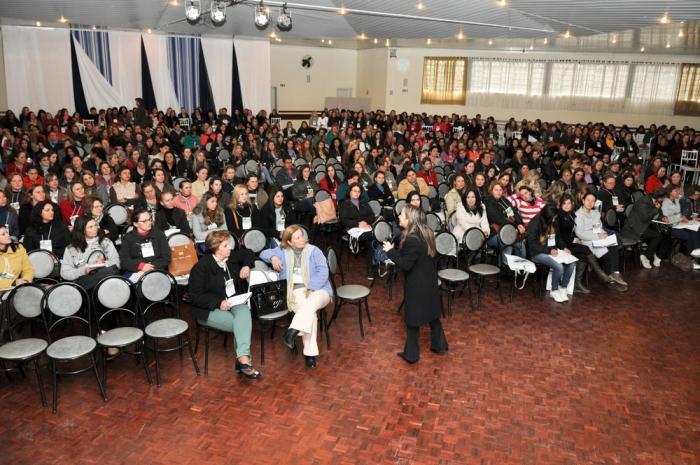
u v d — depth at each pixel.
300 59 21.66
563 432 3.90
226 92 18.41
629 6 8.61
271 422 3.92
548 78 19.45
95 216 5.84
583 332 5.63
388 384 4.48
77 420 3.88
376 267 7.00
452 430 3.88
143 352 4.38
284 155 11.56
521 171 10.30
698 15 8.79
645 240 8.14
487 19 11.45
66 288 4.31
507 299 6.50
